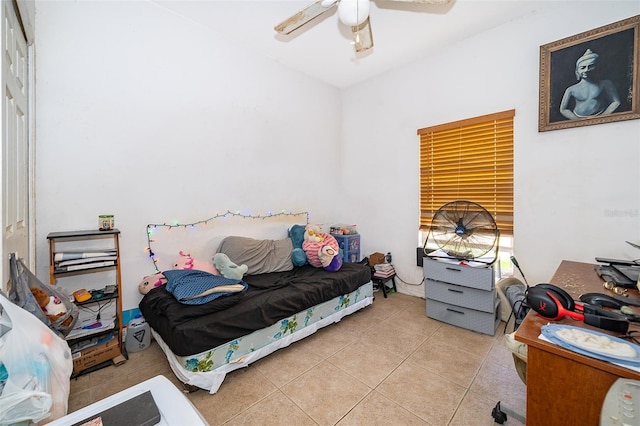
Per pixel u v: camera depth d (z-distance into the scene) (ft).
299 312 6.88
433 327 7.86
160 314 5.82
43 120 5.89
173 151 7.74
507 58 7.95
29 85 5.58
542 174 7.47
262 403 4.96
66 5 6.11
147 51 7.23
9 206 3.89
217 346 5.33
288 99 10.58
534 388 2.93
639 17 6.01
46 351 2.77
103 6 6.57
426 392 5.22
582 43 6.70
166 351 5.76
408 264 10.53
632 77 6.14
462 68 8.85
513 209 8.01
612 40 6.34
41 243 5.92
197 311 5.52
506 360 6.21
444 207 8.23
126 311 7.00
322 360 6.27
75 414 2.09
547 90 7.18
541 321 3.34
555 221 7.30
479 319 7.47
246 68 9.27
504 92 8.05
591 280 4.90
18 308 2.80
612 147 6.50
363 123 11.84
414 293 10.38
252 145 9.54
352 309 8.45
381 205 11.30
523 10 7.41
